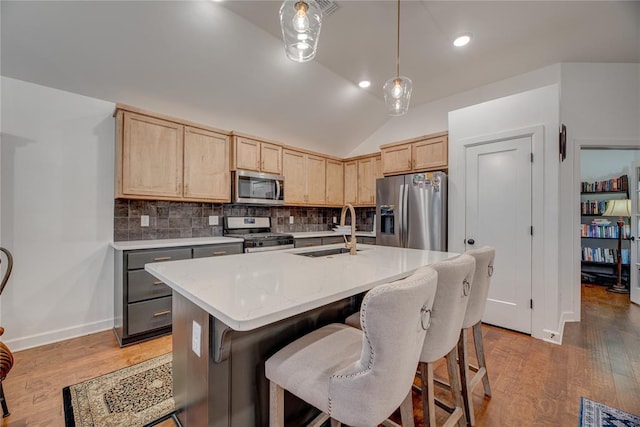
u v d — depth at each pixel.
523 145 2.74
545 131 2.62
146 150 2.72
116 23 2.17
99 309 2.69
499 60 3.08
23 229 2.34
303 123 3.99
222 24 2.43
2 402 1.54
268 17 2.41
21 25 1.99
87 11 2.04
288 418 1.34
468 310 1.55
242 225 3.80
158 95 2.80
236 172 3.38
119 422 1.52
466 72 3.32
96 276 2.67
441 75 3.39
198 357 1.16
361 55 2.97
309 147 4.52
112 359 2.18
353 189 4.84
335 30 2.58
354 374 0.87
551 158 2.59
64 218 2.52
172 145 2.90
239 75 2.94
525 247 2.72
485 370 1.75
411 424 1.06
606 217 4.96
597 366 2.12
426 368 1.25
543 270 2.62
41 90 2.40
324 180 4.64
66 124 2.51
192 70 2.71
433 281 0.97
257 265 1.62
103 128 2.70
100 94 2.62
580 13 2.36
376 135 4.80
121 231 2.82
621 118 3.07
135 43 2.33
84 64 2.35
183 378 1.36
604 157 4.95
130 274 2.42
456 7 2.29
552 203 2.58
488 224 2.96
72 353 2.26
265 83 3.15
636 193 3.79
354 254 2.08
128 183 2.61
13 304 2.30
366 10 2.32
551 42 2.76
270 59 2.90
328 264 1.66
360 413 0.85
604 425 1.52
